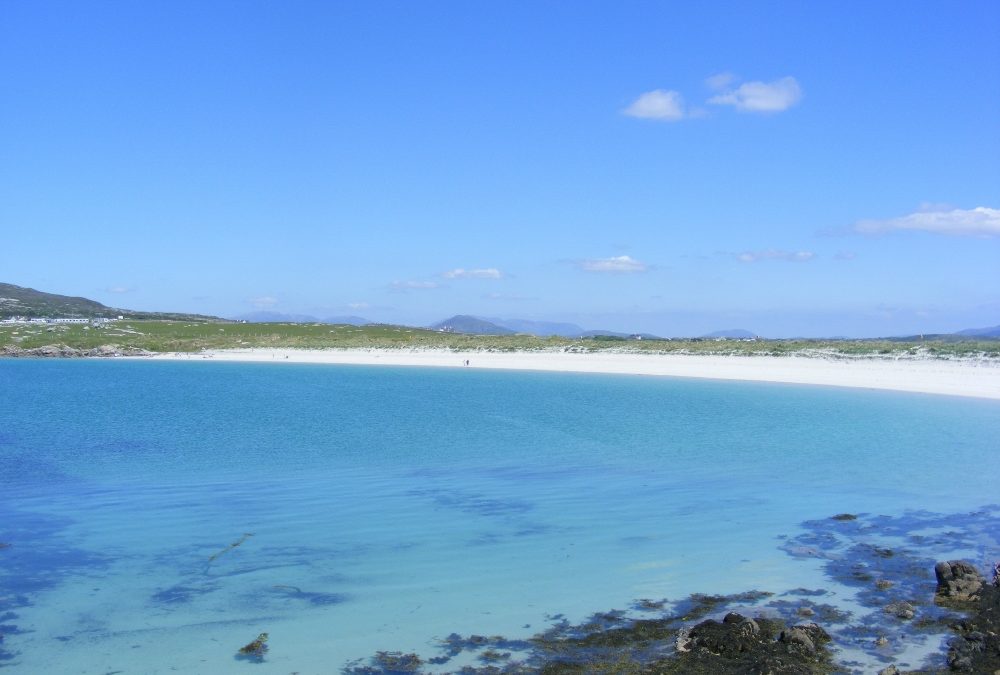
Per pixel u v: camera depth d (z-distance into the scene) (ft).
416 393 189.67
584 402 165.89
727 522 65.05
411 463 94.48
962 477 83.87
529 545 58.49
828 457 96.99
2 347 339.77
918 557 54.60
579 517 67.31
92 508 71.61
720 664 36.86
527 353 296.92
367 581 50.65
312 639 41.50
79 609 46.26
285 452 102.68
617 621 43.19
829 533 61.36
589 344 303.07
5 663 38.96
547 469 90.22
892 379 186.50
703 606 45.27
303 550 57.72
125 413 147.95
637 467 91.20
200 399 176.35
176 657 39.60
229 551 57.67
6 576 52.21
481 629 42.42
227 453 101.96
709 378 215.92
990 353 212.43
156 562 55.11
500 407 157.28
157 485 81.87
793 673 34.78
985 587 46.19
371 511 70.03
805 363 223.92
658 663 37.42
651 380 215.10
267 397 180.75
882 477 84.12
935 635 40.40
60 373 259.19
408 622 43.62
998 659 36.52
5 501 74.43
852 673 36.01
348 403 166.50
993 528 62.54
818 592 47.39
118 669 38.22
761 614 43.83
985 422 127.54
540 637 41.16
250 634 42.37
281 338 377.30
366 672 37.60
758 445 106.73
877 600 45.78
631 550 56.95
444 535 61.62
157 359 330.13
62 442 111.75
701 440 111.55
